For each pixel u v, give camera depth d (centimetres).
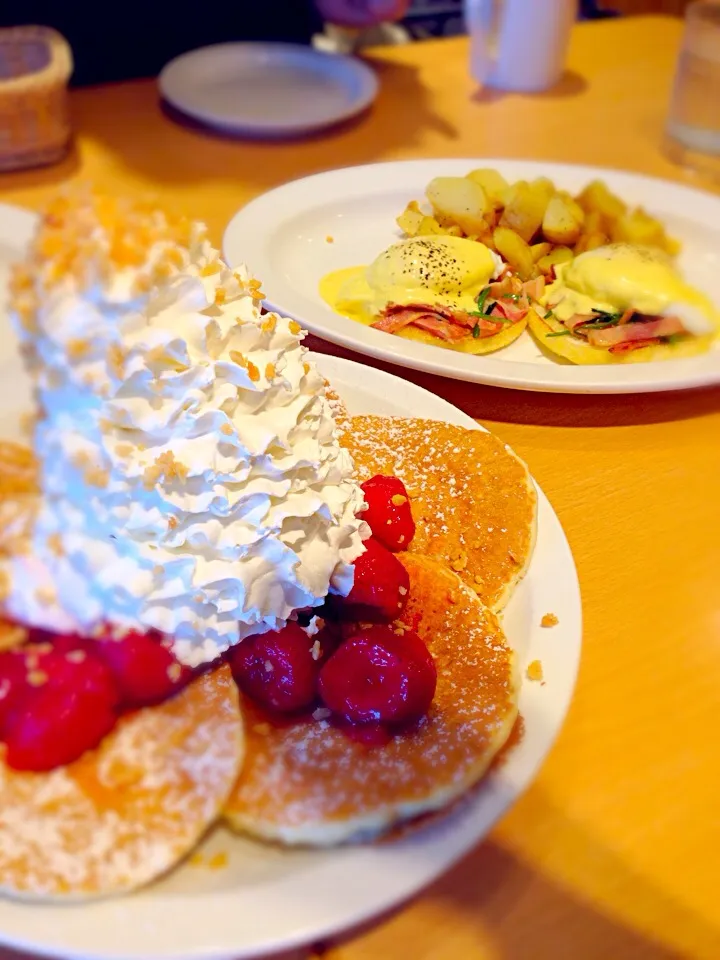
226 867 22
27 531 25
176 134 61
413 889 21
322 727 25
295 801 23
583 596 31
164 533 25
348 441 34
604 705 27
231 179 56
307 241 52
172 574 25
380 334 40
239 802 23
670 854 24
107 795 23
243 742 24
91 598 25
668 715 27
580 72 75
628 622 30
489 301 47
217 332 25
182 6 80
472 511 32
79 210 24
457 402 40
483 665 26
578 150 64
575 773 26
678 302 45
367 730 25
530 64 69
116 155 58
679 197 55
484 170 55
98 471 24
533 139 65
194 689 25
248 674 26
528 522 31
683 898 23
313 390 27
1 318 25
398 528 30
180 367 24
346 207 54
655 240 51
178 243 25
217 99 64
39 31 58
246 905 21
